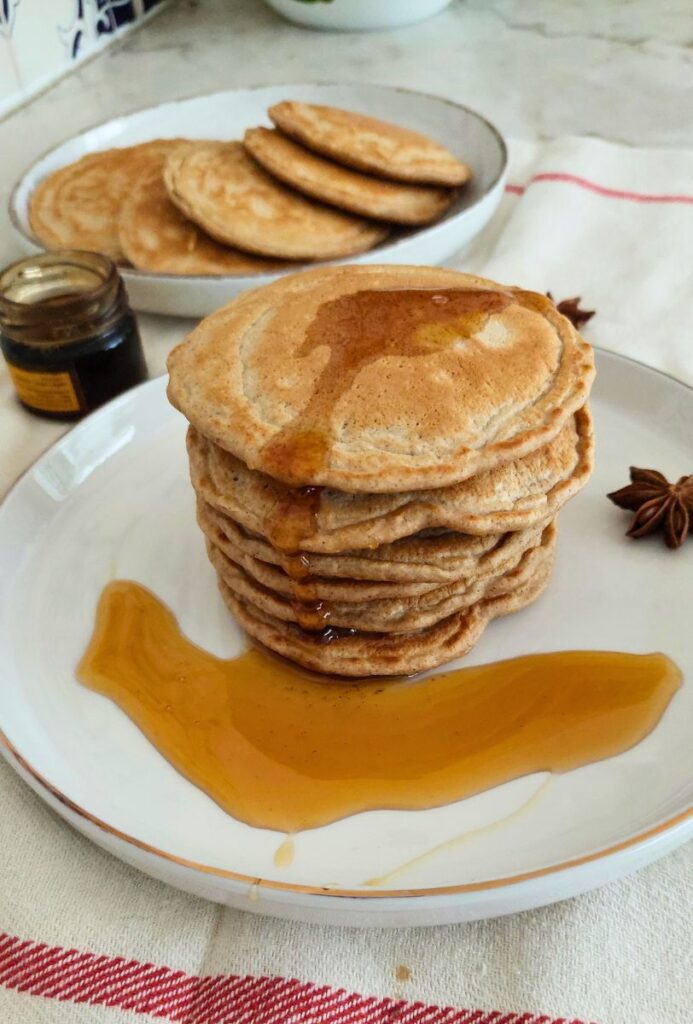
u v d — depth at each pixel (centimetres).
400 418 35
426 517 35
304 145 53
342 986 33
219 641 39
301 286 40
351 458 34
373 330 37
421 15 75
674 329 49
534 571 39
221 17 79
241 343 38
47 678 38
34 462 43
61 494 43
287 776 36
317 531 35
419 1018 32
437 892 32
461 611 39
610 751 36
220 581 40
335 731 37
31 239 51
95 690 38
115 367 47
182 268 50
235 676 38
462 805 35
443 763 36
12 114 68
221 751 36
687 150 59
